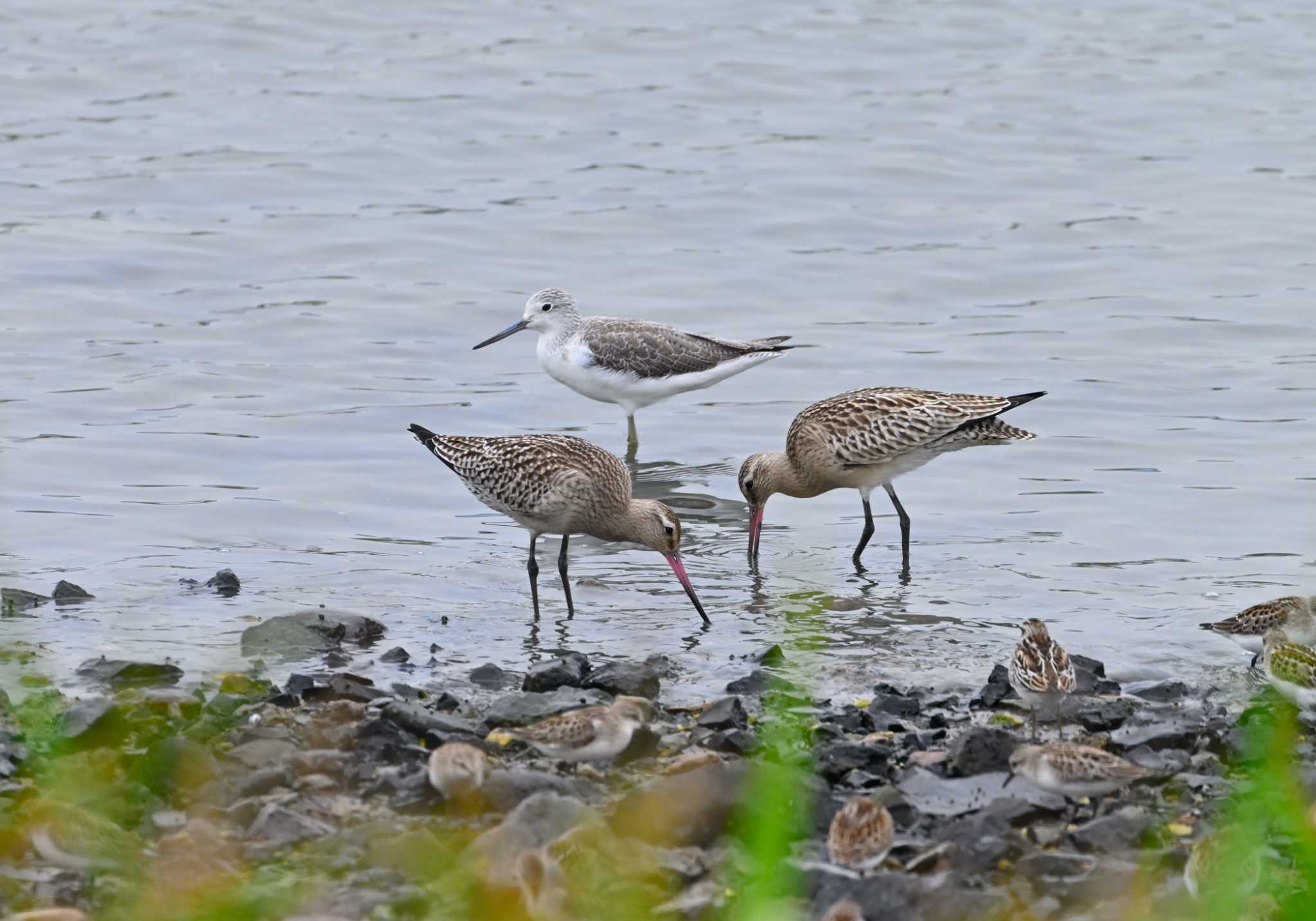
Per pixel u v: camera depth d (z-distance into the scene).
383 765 10.76
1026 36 36.44
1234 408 20.52
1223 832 9.12
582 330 20.56
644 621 14.55
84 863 9.16
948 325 23.80
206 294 24.20
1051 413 20.42
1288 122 32.06
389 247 26.23
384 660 13.27
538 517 14.97
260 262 25.47
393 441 19.52
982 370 22.00
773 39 36.06
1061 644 13.67
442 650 13.62
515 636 14.07
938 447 16.73
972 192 28.95
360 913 8.77
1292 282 25.00
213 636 13.72
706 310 24.39
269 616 14.30
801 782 10.09
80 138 30.27
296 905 8.84
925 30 36.75
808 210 28.09
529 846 9.47
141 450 18.72
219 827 9.80
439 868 9.30
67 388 20.50
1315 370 21.69
